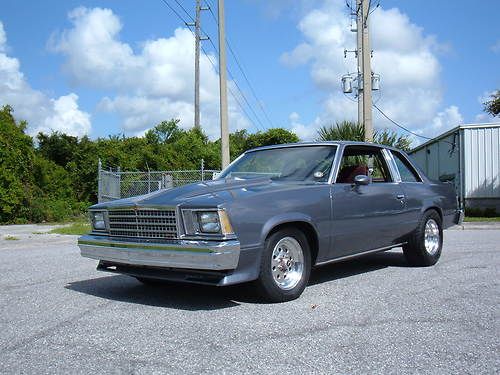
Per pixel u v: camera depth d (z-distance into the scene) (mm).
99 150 25891
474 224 15023
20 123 20734
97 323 4652
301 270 5484
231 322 4602
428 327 4387
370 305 5148
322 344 3975
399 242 7066
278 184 5668
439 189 7875
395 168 7195
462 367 3484
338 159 6199
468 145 18688
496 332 4234
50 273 7414
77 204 22656
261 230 5023
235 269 4863
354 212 6086
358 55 22359
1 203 18500
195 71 35000
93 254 5688
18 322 4734
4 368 3574
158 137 40469
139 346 3992
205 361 3648
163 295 5754
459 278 6492
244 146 50094
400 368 3477
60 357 3779
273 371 3447
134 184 19500
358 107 22281
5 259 9133
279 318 4699
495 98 23859
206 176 19219
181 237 4949
